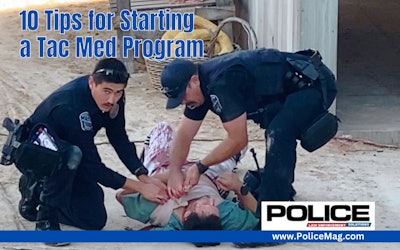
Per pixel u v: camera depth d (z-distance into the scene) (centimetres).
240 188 529
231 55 499
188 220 499
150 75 866
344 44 1090
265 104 507
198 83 489
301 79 505
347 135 730
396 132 729
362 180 632
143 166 528
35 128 492
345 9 1305
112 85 489
